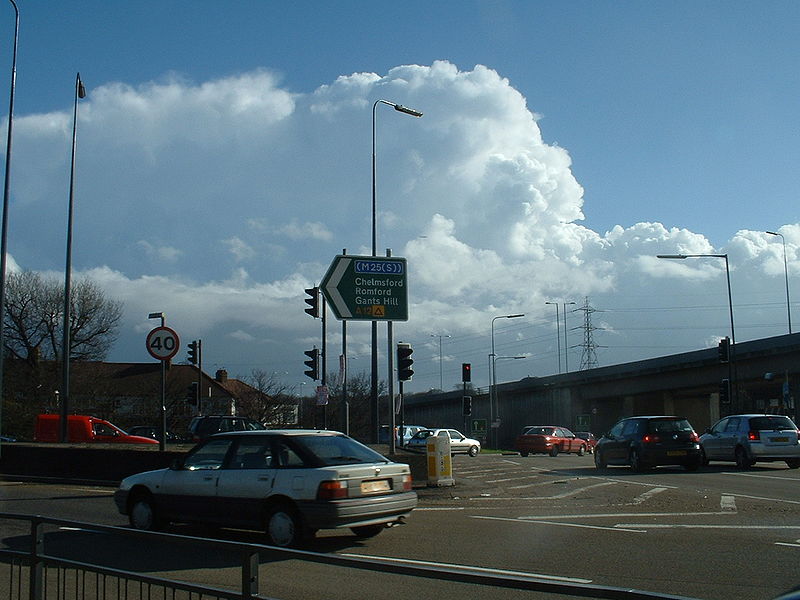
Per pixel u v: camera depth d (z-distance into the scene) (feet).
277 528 32.99
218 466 35.96
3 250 83.76
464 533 37.88
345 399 83.20
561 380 256.73
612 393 235.61
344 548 33.94
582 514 44.73
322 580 27.17
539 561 30.71
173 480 36.96
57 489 64.44
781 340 166.50
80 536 19.35
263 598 14.79
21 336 177.47
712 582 26.81
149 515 37.50
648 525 40.04
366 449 36.22
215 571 19.61
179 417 182.19
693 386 201.67
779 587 26.03
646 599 11.10
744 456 79.36
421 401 334.03
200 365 138.72
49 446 75.25
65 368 91.81
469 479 68.33
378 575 26.78
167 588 16.28
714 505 47.93
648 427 77.00
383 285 62.13
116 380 225.35
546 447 151.74
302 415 200.85
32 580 19.13
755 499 50.98
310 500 32.45
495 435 225.56
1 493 60.59
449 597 23.76
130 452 68.85
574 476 72.38
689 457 76.54
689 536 36.47
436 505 50.01
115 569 17.33
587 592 11.65
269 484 33.71
